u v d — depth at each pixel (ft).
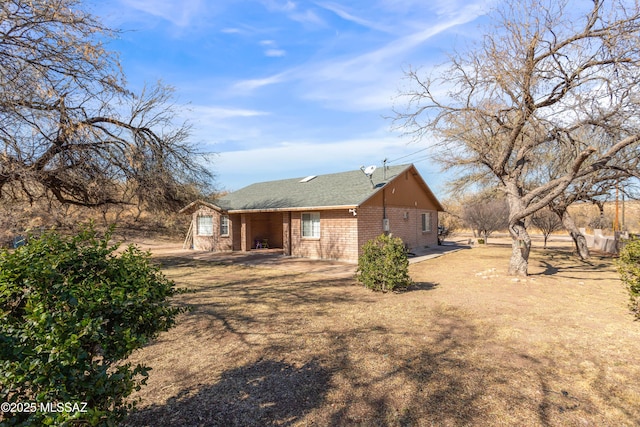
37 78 24.70
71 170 32.04
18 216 46.68
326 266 44.80
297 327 18.95
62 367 6.80
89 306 7.41
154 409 10.78
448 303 24.04
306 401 11.23
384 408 10.75
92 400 7.34
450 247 71.92
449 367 13.70
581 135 31.68
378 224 53.52
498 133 34.35
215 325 19.40
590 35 26.35
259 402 11.21
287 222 57.36
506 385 12.19
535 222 72.49
